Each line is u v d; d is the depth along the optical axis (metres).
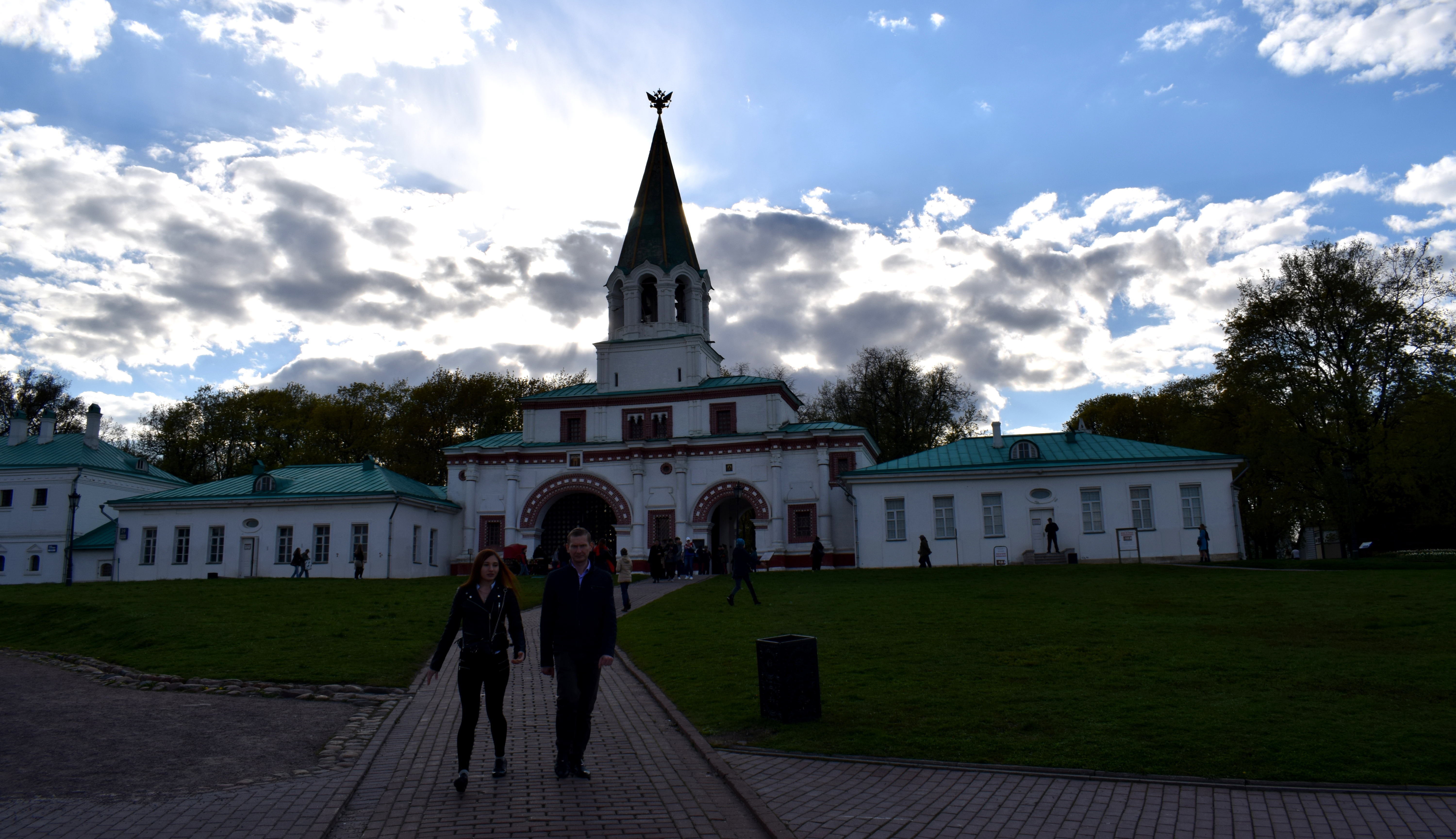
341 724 13.19
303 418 82.94
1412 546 50.44
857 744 11.05
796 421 60.16
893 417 76.69
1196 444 56.59
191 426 83.19
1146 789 9.23
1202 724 11.32
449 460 57.38
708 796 9.33
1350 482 48.34
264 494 51.97
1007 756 10.43
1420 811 8.42
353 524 50.38
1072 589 27.89
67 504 59.97
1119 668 14.96
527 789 9.57
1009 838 8.01
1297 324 50.91
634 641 21.12
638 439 55.62
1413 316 48.25
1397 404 48.62
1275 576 29.69
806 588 32.19
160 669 17.34
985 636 18.78
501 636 9.98
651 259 58.69
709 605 27.80
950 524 45.62
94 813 8.81
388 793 9.55
